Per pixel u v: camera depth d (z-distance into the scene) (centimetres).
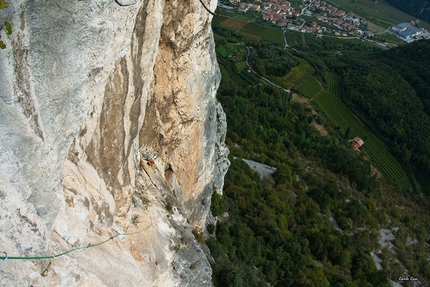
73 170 813
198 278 1307
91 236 866
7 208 605
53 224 729
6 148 594
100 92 826
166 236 1229
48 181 694
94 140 870
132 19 852
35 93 623
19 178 621
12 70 569
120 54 859
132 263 969
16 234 622
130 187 1114
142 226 1120
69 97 709
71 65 685
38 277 649
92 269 805
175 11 1259
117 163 994
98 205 884
